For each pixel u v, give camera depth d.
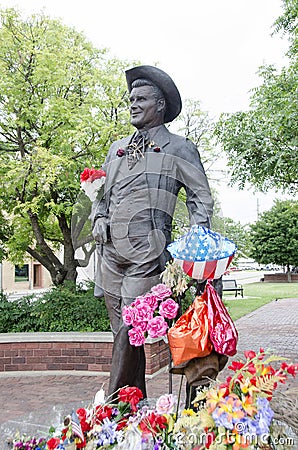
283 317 15.92
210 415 2.43
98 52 10.96
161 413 2.73
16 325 9.45
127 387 3.10
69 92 10.71
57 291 9.92
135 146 3.29
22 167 9.17
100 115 10.18
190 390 2.97
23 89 9.96
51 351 8.78
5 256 11.84
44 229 11.68
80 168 9.84
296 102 9.20
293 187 12.28
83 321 9.30
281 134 10.02
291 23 10.79
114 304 3.34
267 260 36.97
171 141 3.34
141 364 3.41
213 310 2.82
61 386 7.75
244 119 10.80
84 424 2.77
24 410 6.38
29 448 2.82
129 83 3.46
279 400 3.02
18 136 10.48
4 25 10.16
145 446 2.55
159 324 3.04
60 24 10.66
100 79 10.30
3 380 8.26
